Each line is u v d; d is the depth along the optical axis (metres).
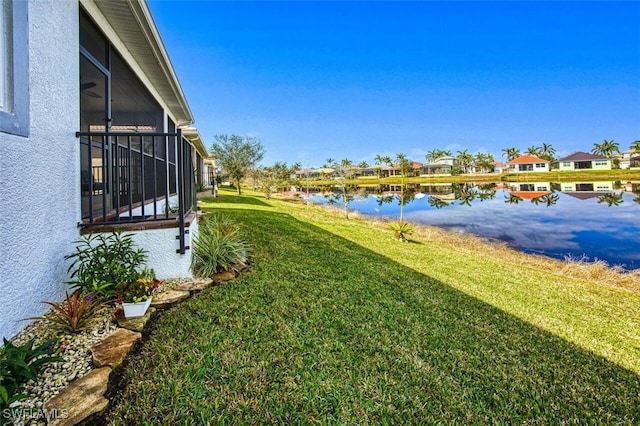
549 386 2.49
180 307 3.10
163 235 3.49
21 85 2.33
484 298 4.57
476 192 34.56
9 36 2.24
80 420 1.66
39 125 2.58
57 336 2.33
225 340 2.58
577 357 3.02
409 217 18.27
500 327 3.54
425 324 3.34
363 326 3.10
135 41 4.55
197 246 4.15
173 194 8.51
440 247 9.77
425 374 2.44
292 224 9.54
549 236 13.28
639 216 17.83
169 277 3.55
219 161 24.20
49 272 2.69
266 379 2.17
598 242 12.22
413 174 60.88
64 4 3.00
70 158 3.06
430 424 1.95
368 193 35.81
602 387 2.55
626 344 3.43
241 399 1.97
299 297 3.64
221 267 4.20
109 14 3.85
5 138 2.18
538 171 55.56
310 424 1.85
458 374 2.51
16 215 2.29
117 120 7.19
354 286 4.28
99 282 2.76
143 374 2.10
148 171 6.27
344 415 1.94
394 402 2.10
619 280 7.48
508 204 24.55
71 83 3.10
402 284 4.70
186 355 2.33
